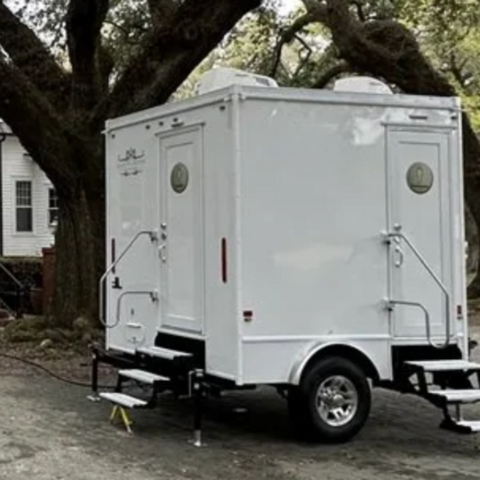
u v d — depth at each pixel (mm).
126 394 9023
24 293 18438
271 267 7277
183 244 7996
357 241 7555
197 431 7332
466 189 21250
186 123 7891
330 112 7500
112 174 9344
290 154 7363
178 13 13352
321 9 22016
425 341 7715
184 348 8070
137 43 18625
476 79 32594
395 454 7152
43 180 27703
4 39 14078
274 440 7527
